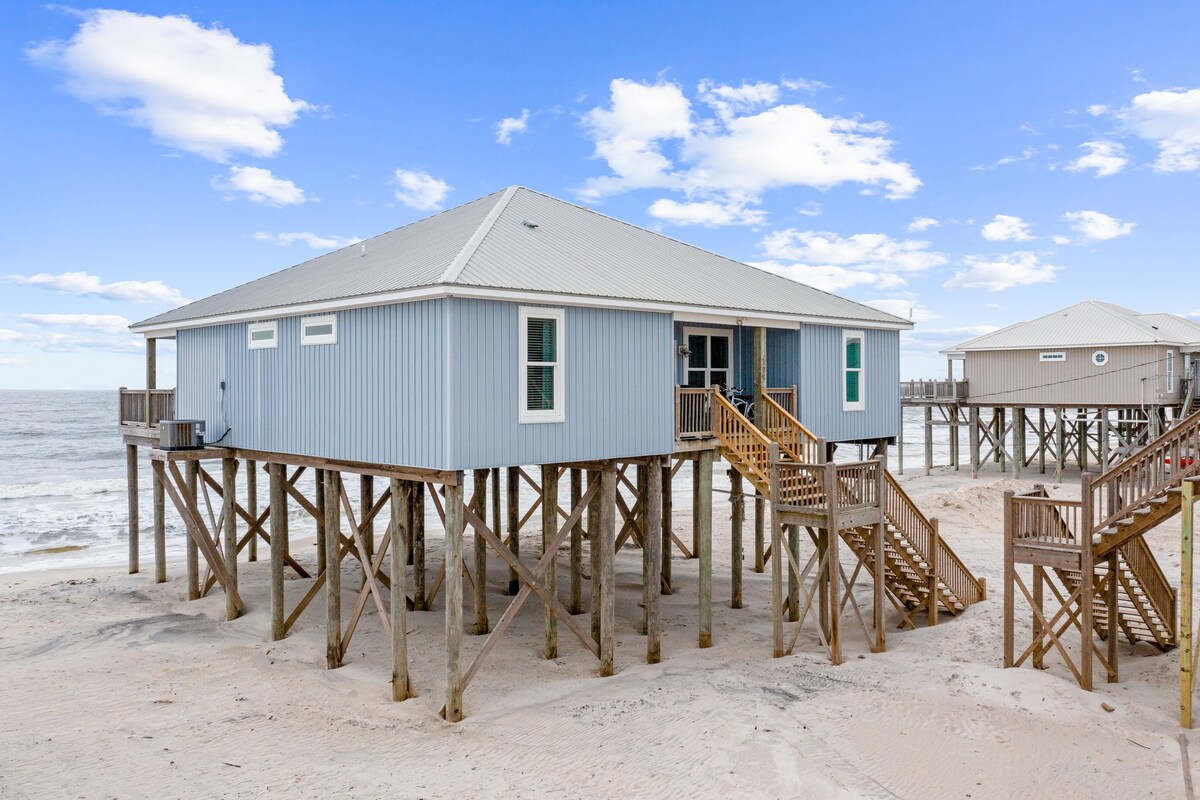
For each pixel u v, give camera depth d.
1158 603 15.18
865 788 10.19
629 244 18.58
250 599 20.34
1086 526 13.19
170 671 15.20
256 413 17.19
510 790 10.25
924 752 11.10
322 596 20.39
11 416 97.69
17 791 10.50
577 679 14.50
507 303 13.00
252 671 15.19
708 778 10.39
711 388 16.53
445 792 10.26
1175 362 38.97
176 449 18.27
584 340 14.14
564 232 17.42
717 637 17.11
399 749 11.63
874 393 20.31
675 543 26.95
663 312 15.44
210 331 18.95
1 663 15.70
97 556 27.31
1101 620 15.38
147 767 11.16
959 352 43.53
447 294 12.07
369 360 13.86
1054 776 10.58
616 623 18.17
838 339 19.30
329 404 14.88
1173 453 12.60
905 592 18.38
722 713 12.20
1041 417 44.44
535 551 25.94
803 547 25.84
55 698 13.83
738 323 16.59
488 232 15.30
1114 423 41.31
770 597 20.59
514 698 13.59
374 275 14.60
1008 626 14.08
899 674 13.88
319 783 10.59
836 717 12.05
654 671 14.76
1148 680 13.94
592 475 15.24
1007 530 14.17
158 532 22.55
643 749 11.23
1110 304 45.03
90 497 39.19
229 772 10.97
